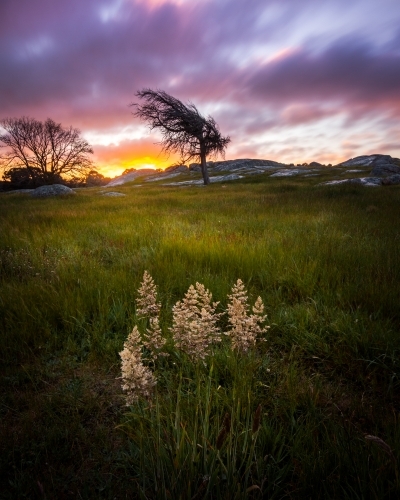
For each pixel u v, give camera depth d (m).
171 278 4.41
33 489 1.59
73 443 1.87
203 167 42.56
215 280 4.15
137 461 1.69
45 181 57.28
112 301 3.77
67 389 2.37
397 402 2.17
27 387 2.42
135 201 16.89
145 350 2.84
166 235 6.99
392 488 1.37
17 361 2.72
